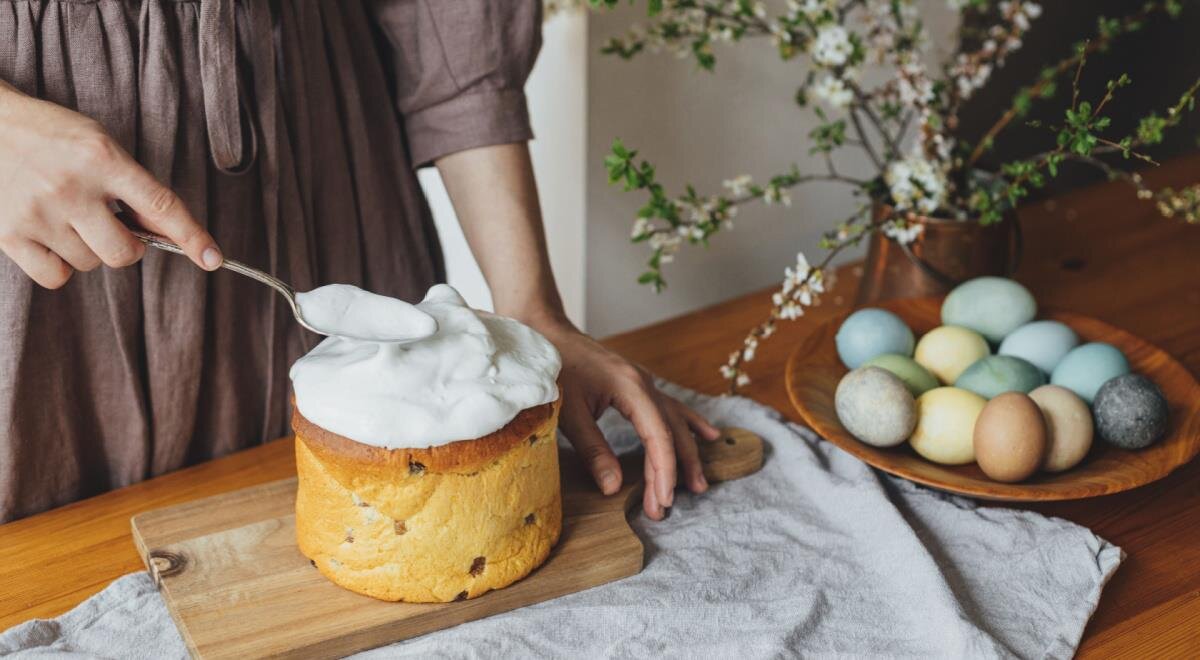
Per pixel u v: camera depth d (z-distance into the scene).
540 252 1.04
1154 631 0.82
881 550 0.87
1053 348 1.06
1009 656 0.75
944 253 1.19
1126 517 0.96
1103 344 1.04
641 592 0.82
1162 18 1.76
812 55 1.25
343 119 1.03
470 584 0.79
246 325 1.01
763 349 1.25
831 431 0.98
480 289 1.71
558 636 0.77
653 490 0.92
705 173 1.60
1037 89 1.26
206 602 0.78
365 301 0.76
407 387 0.74
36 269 0.79
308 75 0.98
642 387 0.94
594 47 1.40
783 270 1.76
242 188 0.96
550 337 0.98
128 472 1.00
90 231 0.76
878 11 1.32
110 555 0.88
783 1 1.57
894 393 0.95
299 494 0.81
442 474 0.75
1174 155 1.84
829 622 0.80
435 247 1.16
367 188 1.06
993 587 0.85
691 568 0.86
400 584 0.78
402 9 1.03
